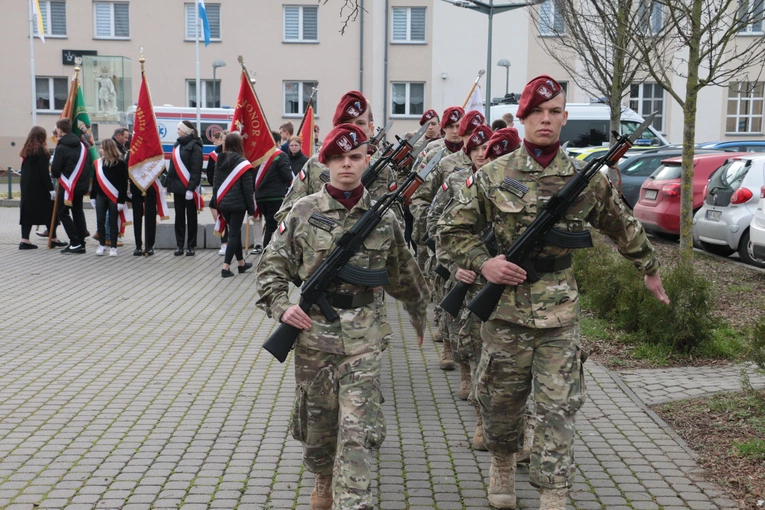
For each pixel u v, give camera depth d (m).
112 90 28.36
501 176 4.01
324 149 3.89
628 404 5.96
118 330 8.44
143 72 13.20
